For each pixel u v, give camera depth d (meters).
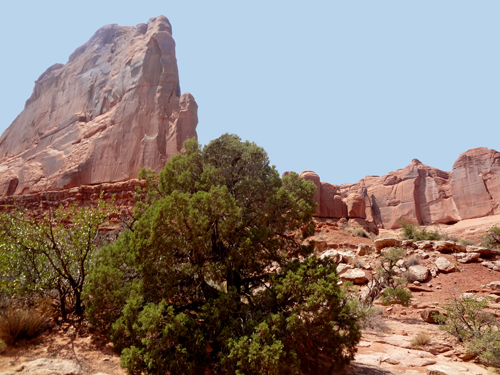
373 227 59.41
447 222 62.50
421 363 7.43
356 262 16.14
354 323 6.82
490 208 58.16
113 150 37.16
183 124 36.59
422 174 69.38
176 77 41.50
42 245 7.95
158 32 43.84
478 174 61.94
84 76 49.25
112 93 43.53
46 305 7.76
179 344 5.77
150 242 6.52
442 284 13.87
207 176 7.81
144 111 38.34
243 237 7.13
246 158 8.51
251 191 8.13
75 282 8.38
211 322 6.17
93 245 8.84
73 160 38.94
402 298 11.70
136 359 5.72
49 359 5.79
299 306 6.07
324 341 6.34
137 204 8.52
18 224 8.09
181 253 7.16
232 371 5.61
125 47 47.62
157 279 6.70
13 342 6.36
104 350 6.49
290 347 5.95
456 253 16.38
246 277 7.96
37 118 50.62
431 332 9.74
